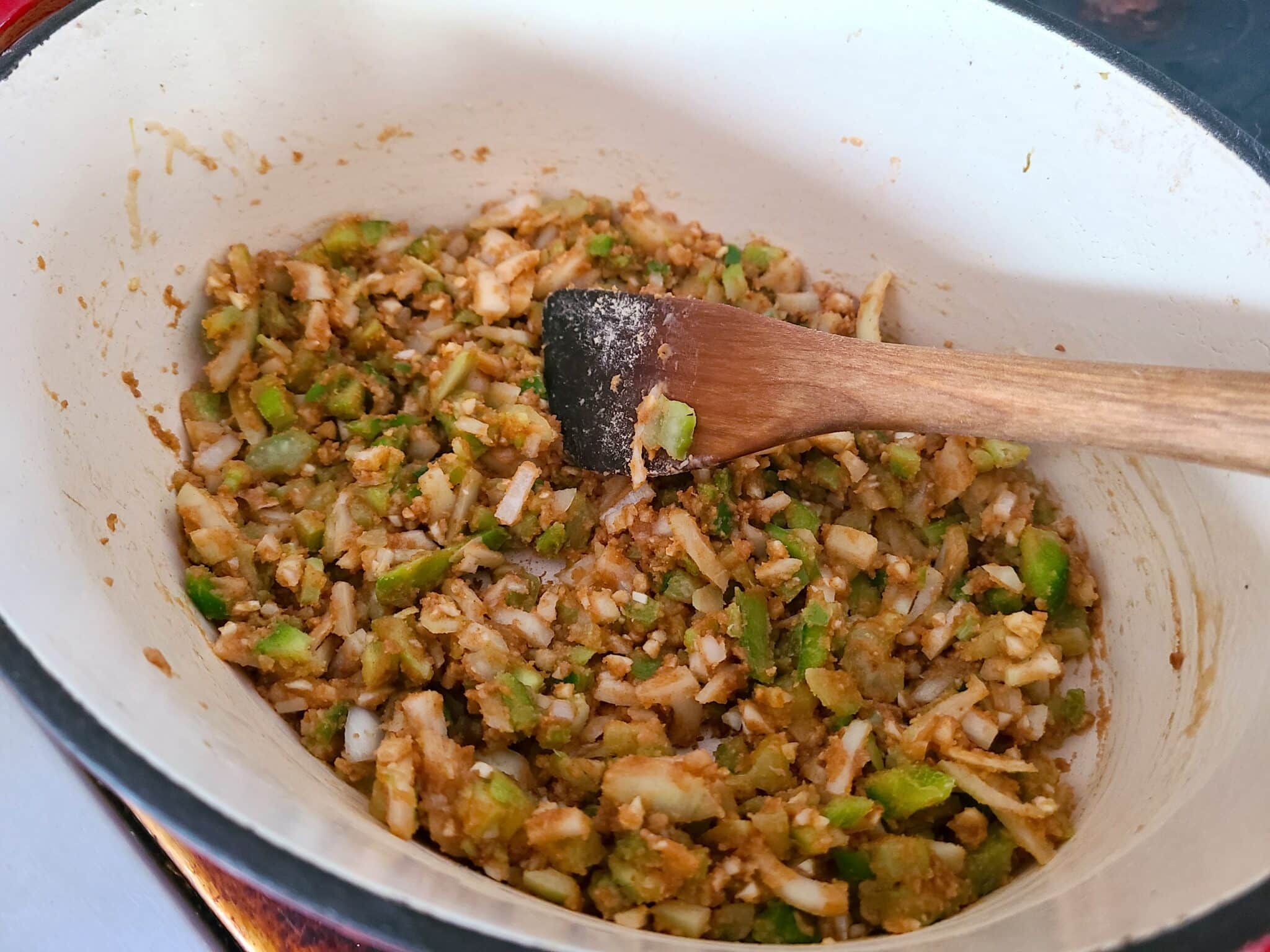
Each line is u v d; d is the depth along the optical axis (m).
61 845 0.25
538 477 0.31
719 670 0.28
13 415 0.22
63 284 0.25
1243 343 0.26
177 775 0.17
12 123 0.24
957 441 0.31
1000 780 0.26
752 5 0.29
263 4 0.28
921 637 0.29
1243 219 0.25
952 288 0.32
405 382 0.33
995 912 0.22
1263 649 0.23
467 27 0.30
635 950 0.19
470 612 0.28
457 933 0.17
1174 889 0.18
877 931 0.24
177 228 0.29
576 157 0.34
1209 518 0.26
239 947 0.25
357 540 0.29
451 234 0.35
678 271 0.35
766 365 0.27
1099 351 0.29
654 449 0.29
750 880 0.23
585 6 0.30
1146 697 0.27
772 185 0.33
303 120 0.30
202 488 0.28
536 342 0.34
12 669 0.17
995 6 0.27
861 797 0.25
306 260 0.33
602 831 0.24
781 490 0.32
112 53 0.25
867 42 0.29
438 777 0.24
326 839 0.18
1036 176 0.28
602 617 0.29
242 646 0.25
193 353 0.30
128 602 0.22
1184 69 0.37
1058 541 0.30
